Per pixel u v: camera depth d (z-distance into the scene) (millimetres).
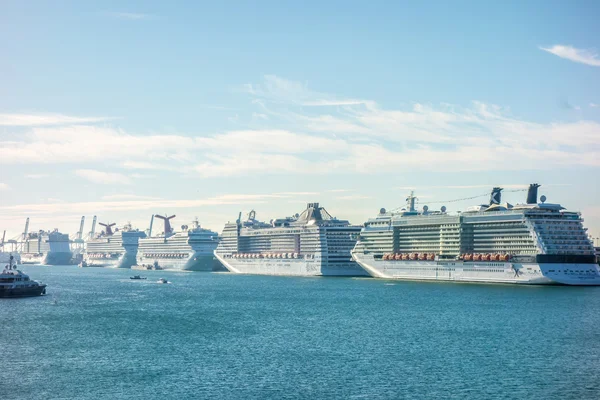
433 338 171625
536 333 177500
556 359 146750
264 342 167500
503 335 175125
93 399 119188
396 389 124875
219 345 163500
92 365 142750
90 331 185250
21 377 132875
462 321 199250
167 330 186875
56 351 157000
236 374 135125
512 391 123500
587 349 156625
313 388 125375
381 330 185000
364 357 149750
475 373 135375
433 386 126625
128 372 136750
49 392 123000
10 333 181875
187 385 127188
